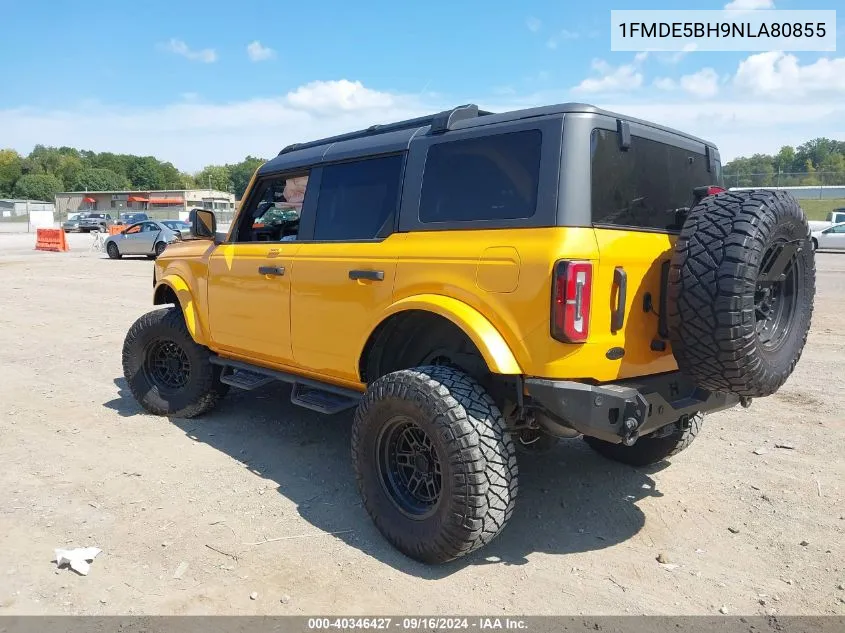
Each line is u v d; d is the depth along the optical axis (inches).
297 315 165.3
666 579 125.6
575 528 146.3
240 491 162.1
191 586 121.3
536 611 114.9
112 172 5693.9
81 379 268.8
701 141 155.5
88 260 880.3
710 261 113.3
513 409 136.8
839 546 137.1
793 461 181.2
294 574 125.6
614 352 120.0
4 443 193.3
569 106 121.1
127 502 155.2
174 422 213.6
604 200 123.0
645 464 177.2
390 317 142.2
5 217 2918.3
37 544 135.6
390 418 131.8
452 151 137.3
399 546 131.5
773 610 115.4
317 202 167.0
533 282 116.3
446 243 132.4
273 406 231.1
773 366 121.1
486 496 119.5
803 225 124.0
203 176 6683.1
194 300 203.5
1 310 446.6
